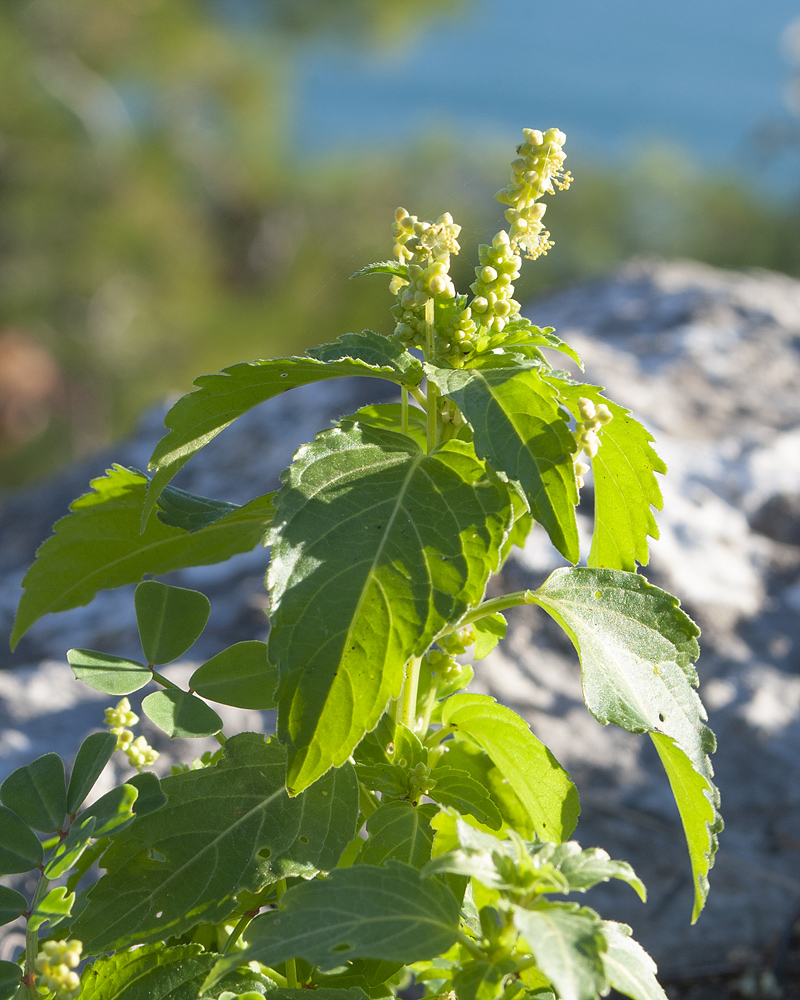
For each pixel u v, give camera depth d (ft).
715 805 1.10
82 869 1.12
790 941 1.43
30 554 2.33
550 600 1.13
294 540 1.07
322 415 2.59
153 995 1.09
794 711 1.67
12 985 1.13
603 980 1.00
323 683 1.06
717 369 2.69
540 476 1.08
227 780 1.13
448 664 1.18
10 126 6.92
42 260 7.30
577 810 1.16
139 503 1.20
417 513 1.09
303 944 1.03
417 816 1.12
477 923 1.14
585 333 2.99
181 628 1.16
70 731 1.53
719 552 1.99
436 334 1.14
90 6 7.22
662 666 1.12
